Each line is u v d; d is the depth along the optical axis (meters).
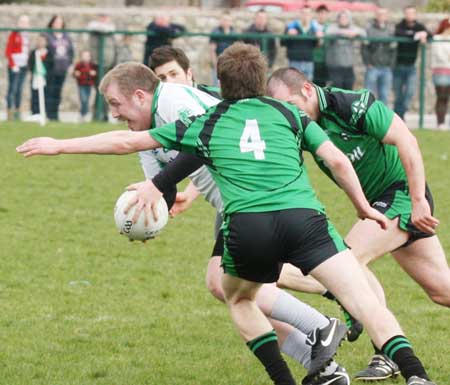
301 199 14.18
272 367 15.14
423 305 23.11
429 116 56.00
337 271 13.97
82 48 55.88
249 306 15.29
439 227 31.92
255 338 15.21
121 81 16.03
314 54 52.69
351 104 16.33
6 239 29.19
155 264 26.72
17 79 54.69
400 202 17.03
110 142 14.62
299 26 55.19
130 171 41.66
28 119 55.38
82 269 25.98
